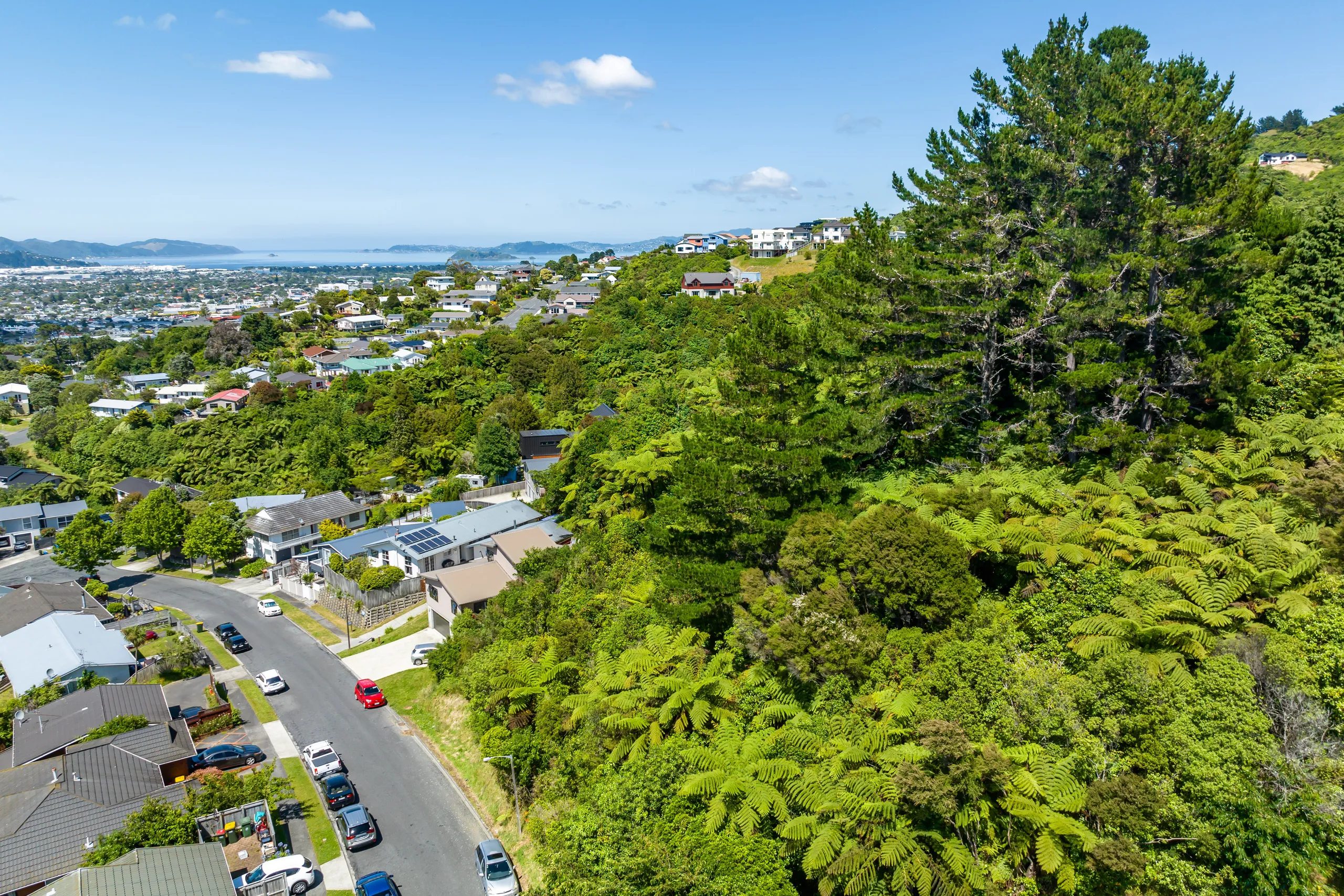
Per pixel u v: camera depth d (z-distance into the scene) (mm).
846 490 29828
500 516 58125
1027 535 22484
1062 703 17750
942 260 33469
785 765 19203
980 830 17641
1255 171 28516
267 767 31406
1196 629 18891
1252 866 15625
